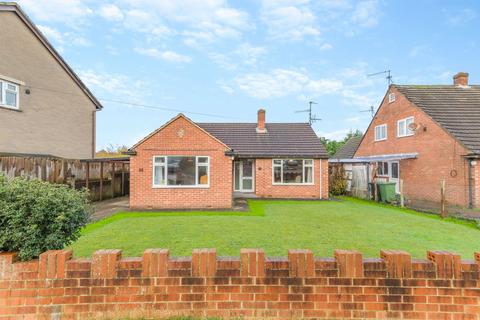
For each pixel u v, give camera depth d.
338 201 16.00
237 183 18.92
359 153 26.50
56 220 3.29
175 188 12.91
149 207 12.77
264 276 3.19
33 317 3.05
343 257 3.20
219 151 13.10
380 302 3.14
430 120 16.33
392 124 20.61
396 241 6.78
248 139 19.62
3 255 3.07
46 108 15.45
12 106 13.41
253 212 11.38
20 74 13.86
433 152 16.09
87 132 18.81
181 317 3.12
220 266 3.20
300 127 21.16
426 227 8.57
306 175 17.94
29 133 14.35
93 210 4.36
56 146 16.16
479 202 13.52
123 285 3.14
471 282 3.14
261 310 3.16
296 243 6.40
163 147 12.95
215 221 9.01
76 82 17.75
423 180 16.92
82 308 3.09
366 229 8.08
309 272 3.19
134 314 3.11
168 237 6.85
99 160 14.37
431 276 3.16
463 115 16.27
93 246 6.06
